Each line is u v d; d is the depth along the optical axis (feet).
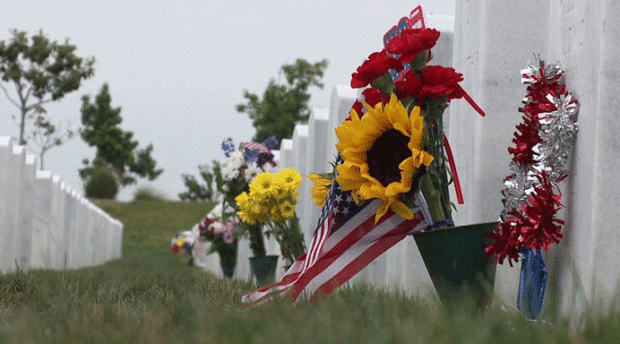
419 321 7.52
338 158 11.74
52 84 129.29
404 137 10.47
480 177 14.03
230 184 31.37
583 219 10.52
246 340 7.33
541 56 13.99
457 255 10.12
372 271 21.53
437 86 10.52
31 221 45.44
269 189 21.48
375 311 8.55
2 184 38.29
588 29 10.75
